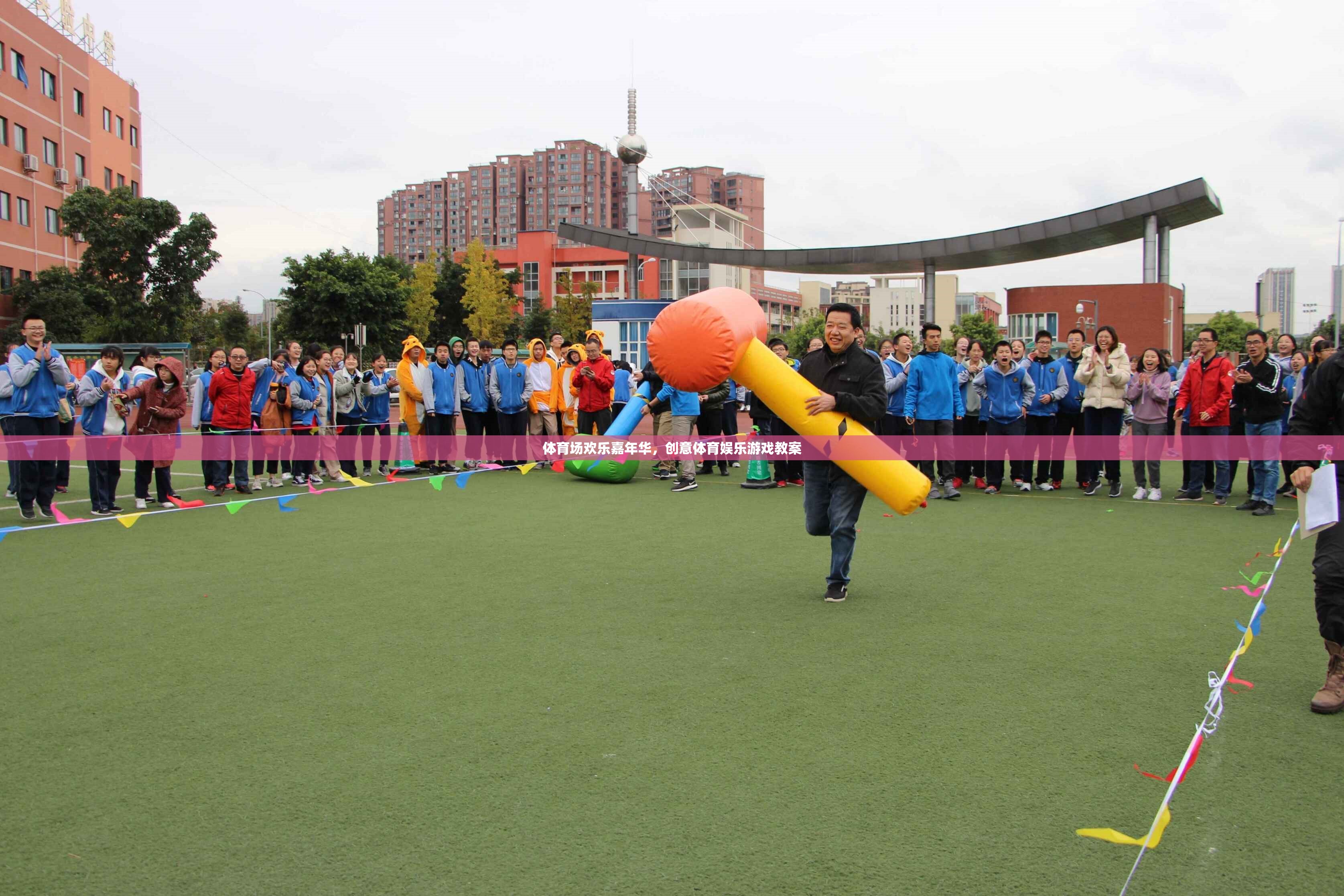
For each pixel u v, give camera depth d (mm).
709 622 4699
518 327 62156
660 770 2941
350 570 5961
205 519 8102
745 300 5395
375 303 44125
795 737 3205
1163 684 3756
